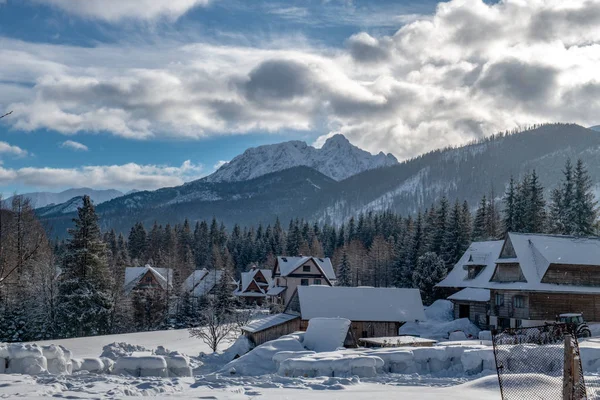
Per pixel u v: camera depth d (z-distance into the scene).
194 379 18.50
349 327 37.06
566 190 76.19
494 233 88.25
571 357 10.31
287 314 50.16
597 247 53.31
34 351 19.69
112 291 65.88
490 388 14.66
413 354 22.55
